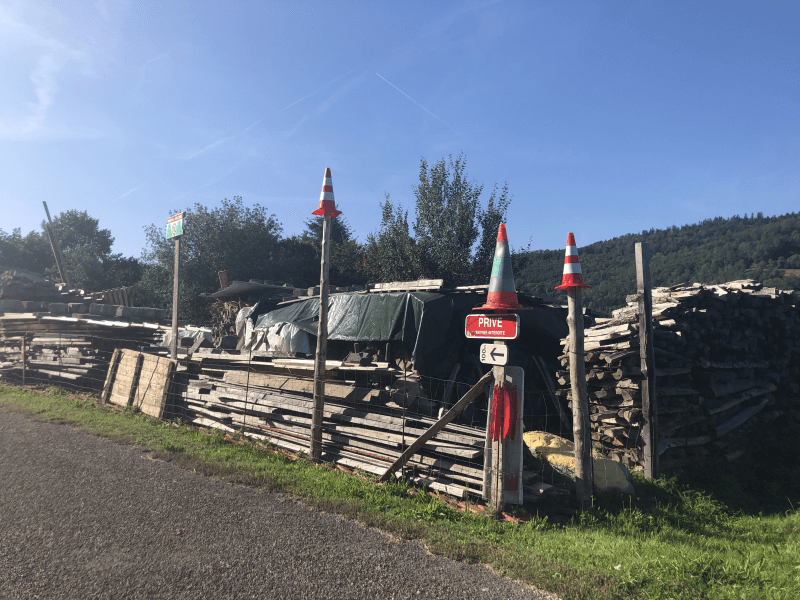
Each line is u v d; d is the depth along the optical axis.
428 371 10.78
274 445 8.45
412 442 6.91
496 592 3.75
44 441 7.70
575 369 6.50
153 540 4.46
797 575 3.97
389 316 11.30
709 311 9.43
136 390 10.91
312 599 3.58
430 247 24.69
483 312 6.18
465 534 4.95
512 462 5.91
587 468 6.29
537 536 5.00
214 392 9.76
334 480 6.45
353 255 37.38
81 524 4.75
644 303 7.95
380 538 4.72
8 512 4.97
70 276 41.16
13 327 14.72
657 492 7.34
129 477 6.17
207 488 5.91
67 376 12.91
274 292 18.61
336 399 8.27
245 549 4.33
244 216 36.53
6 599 3.48
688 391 8.73
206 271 33.19
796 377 12.45
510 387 5.95
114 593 3.59
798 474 9.17
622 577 3.83
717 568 4.01
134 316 15.00
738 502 7.88
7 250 41.34
